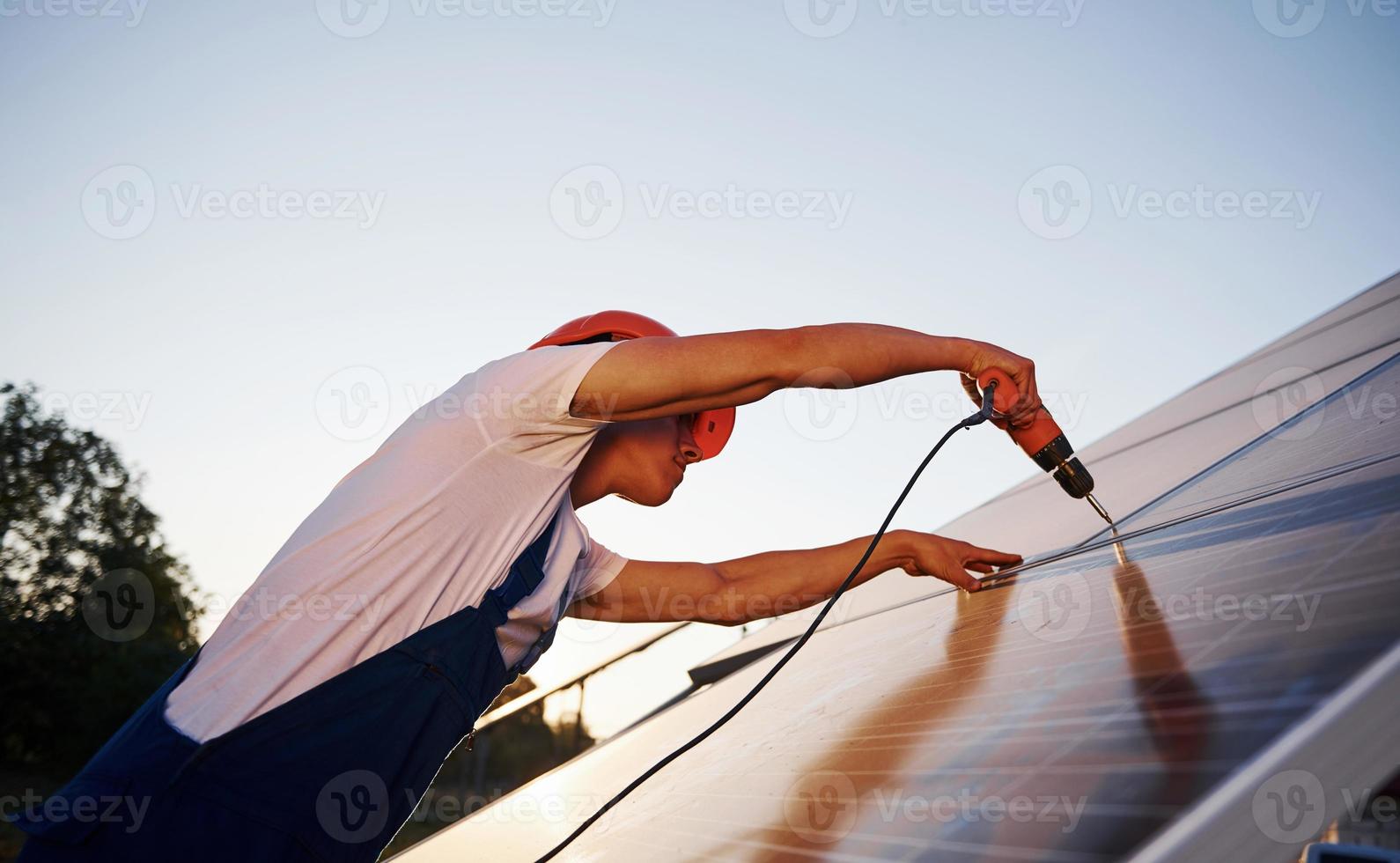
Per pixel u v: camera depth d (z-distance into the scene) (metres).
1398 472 0.91
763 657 2.27
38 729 25.52
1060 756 0.60
